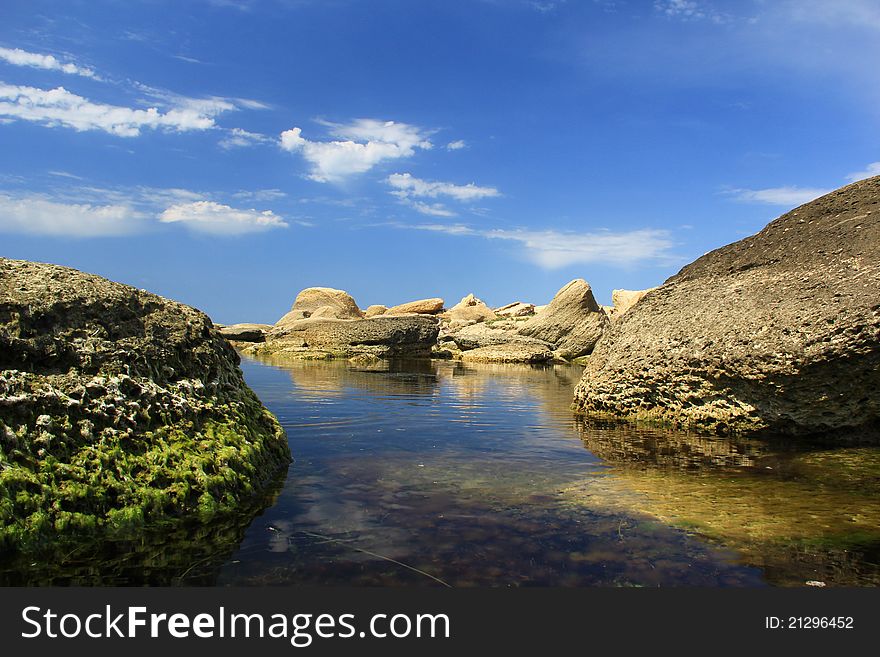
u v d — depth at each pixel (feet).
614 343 41.60
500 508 19.27
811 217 37.50
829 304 29.22
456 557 15.38
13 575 13.84
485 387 59.72
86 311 19.97
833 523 18.06
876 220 33.04
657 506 19.62
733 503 19.97
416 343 111.45
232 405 23.06
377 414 38.55
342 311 190.80
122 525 16.48
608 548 16.07
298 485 21.43
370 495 20.44
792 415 30.19
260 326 135.13
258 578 14.06
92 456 17.16
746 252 39.40
